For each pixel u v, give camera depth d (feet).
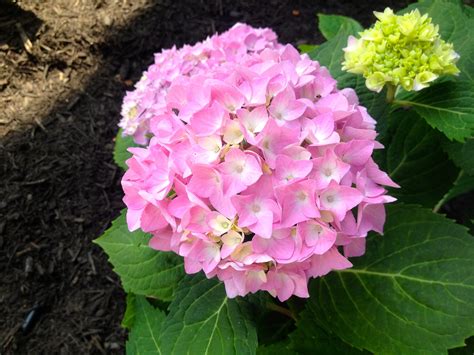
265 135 0.91
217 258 0.93
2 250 2.24
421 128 1.45
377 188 0.94
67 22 2.87
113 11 2.94
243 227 0.88
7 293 2.15
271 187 0.89
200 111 0.93
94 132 2.58
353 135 0.97
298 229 0.88
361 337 1.12
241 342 1.10
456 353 1.31
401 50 1.18
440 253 1.12
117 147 1.78
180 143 0.95
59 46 2.80
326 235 0.89
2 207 2.33
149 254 1.30
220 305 1.15
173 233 0.97
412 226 1.16
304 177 0.88
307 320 1.23
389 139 1.47
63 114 2.63
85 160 2.49
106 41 2.83
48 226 2.31
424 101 1.29
